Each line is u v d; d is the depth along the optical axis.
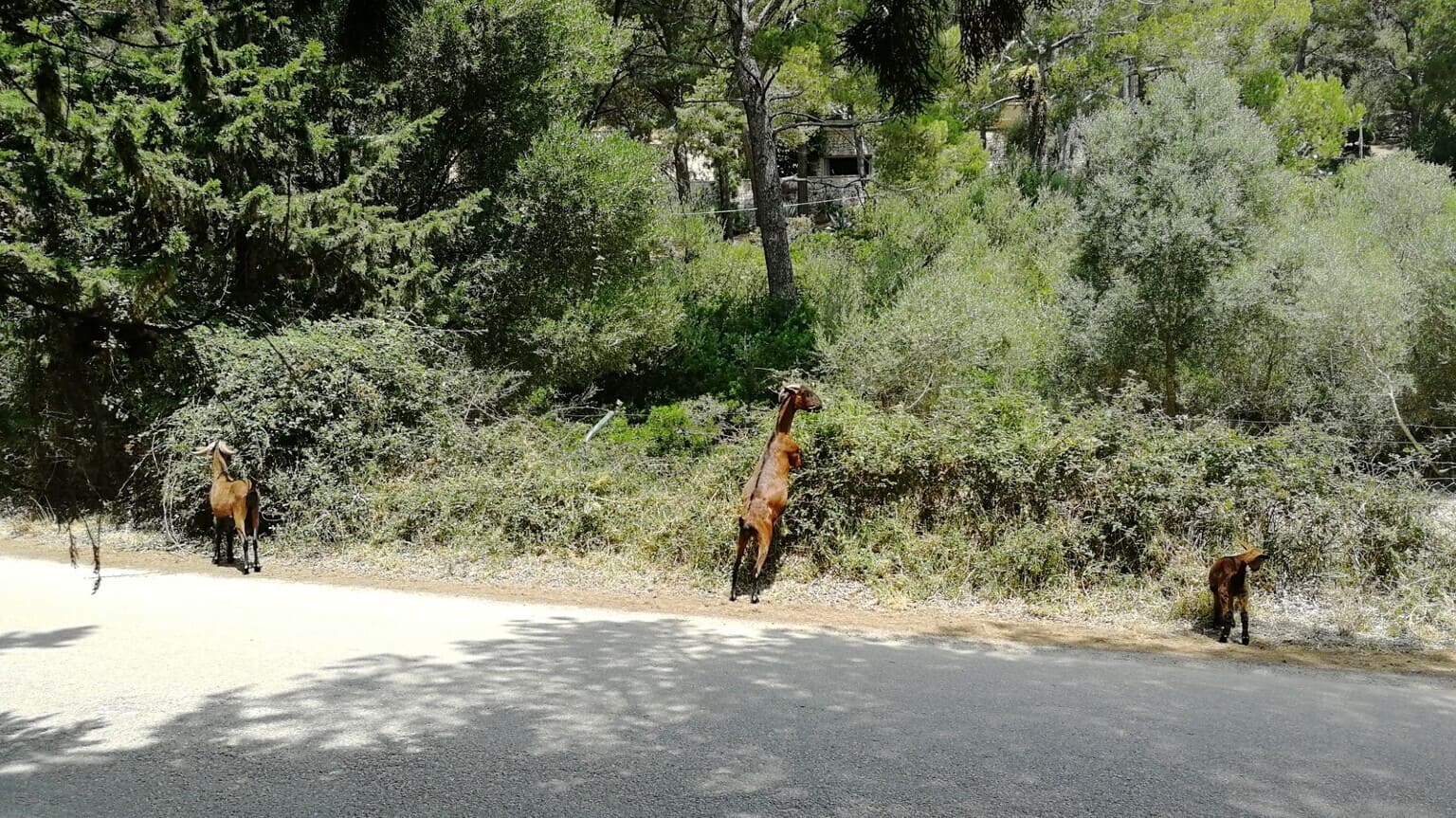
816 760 4.11
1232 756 4.26
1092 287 16.28
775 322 19.84
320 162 14.31
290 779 3.86
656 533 9.38
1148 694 5.48
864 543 9.02
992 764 4.09
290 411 10.73
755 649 6.48
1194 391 16.11
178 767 4.01
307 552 10.05
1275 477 8.51
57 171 8.80
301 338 10.91
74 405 5.51
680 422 12.34
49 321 4.82
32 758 4.12
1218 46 28.42
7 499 12.09
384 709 4.82
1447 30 45.78
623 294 16.70
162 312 6.56
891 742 4.37
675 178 32.50
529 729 4.50
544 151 15.45
